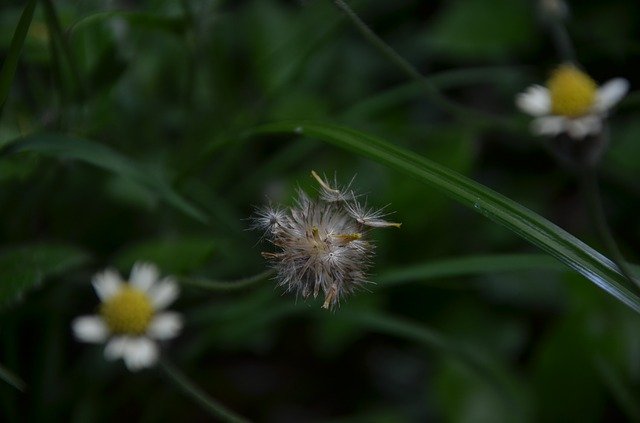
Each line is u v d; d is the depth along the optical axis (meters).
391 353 0.28
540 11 0.27
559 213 0.29
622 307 0.25
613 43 0.29
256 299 0.25
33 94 0.26
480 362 0.24
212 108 0.28
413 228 0.28
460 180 0.20
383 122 0.30
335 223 0.20
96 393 0.25
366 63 0.31
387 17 0.31
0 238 0.25
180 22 0.24
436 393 0.25
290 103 0.29
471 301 0.27
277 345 0.28
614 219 0.29
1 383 0.23
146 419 0.25
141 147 0.27
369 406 0.27
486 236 0.28
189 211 0.23
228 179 0.28
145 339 0.23
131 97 0.27
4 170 0.24
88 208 0.26
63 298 0.25
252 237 0.27
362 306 0.27
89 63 0.25
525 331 0.27
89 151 0.22
